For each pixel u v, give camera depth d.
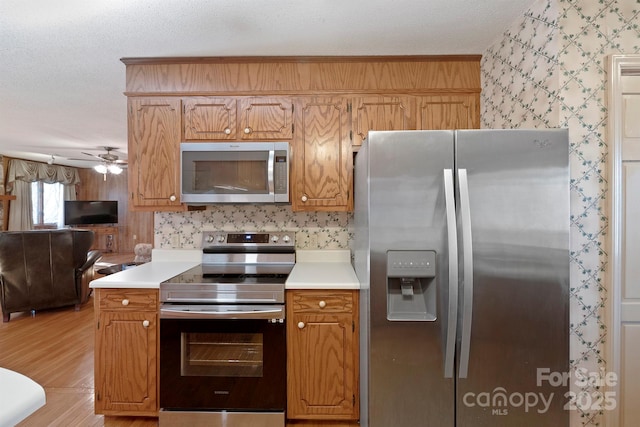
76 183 8.34
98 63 2.21
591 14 1.55
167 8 1.63
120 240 8.54
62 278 3.78
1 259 3.47
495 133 1.45
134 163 2.15
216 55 2.11
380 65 2.14
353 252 2.32
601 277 1.55
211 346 1.82
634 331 1.54
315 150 2.13
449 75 2.13
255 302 1.79
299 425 1.86
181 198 2.08
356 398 1.80
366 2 1.61
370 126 2.12
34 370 2.48
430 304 1.52
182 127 2.14
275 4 1.62
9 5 1.57
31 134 4.51
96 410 1.85
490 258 1.45
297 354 1.81
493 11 1.71
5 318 3.50
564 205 1.45
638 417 1.53
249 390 1.80
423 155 1.47
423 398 1.50
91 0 1.55
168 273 2.07
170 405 1.80
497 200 1.45
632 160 1.54
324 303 1.80
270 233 2.42
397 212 1.48
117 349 1.85
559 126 1.55
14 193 6.75
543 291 1.45
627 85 1.55
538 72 1.65
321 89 2.13
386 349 1.50
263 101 2.14
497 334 1.46
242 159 2.07
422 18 1.75
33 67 2.27
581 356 1.55
